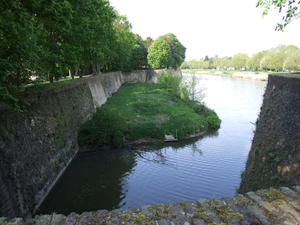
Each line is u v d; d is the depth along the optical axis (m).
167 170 18.83
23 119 12.95
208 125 31.30
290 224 4.44
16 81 11.17
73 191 15.86
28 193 12.07
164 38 74.62
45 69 13.77
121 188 16.20
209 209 5.12
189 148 23.70
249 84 76.56
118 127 23.88
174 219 4.79
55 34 17.02
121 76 64.81
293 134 9.91
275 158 10.40
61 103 19.11
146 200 14.92
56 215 5.08
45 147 14.88
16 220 4.96
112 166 19.61
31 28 9.81
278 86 13.27
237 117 35.78
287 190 5.80
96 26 22.62
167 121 29.27
